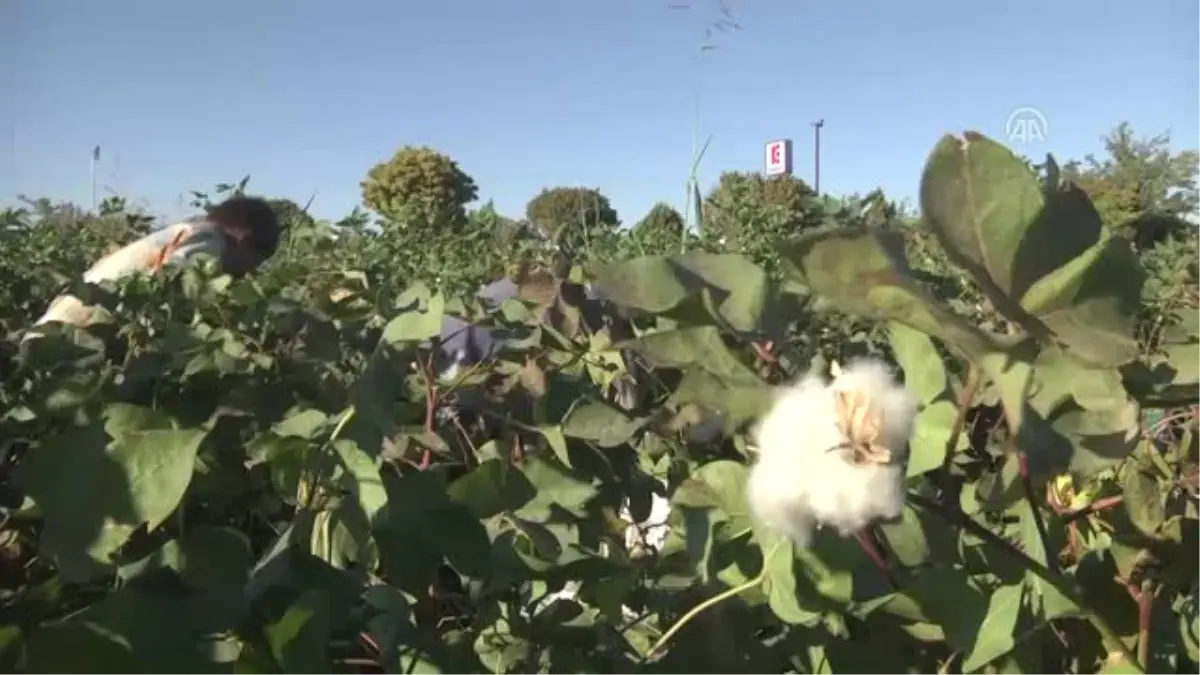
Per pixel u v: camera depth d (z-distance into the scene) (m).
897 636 1.04
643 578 1.22
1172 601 1.16
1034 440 0.76
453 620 1.28
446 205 7.88
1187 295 3.11
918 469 0.80
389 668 1.00
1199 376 0.90
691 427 1.18
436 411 1.55
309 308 2.02
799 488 0.68
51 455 0.89
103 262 3.82
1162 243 5.75
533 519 1.27
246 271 4.07
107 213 5.91
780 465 0.69
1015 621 0.94
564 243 5.04
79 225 6.73
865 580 0.93
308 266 3.38
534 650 1.15
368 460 1.06
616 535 1.41
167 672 0.82
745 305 0.88
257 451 1.18
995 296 0.65
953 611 0.94
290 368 1.76
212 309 2.15
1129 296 0.64
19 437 1.36
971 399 0.76
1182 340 1.27
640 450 1.55
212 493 1.22
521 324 1.67
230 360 1.49
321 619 0.89
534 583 1.28
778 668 1.04
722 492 1.01
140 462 0.89
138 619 0.83
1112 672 0.95
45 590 1.05
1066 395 0.76
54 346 1.66
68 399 1.36
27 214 5.68
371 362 1.06
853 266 0.63
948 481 1.20
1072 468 0.77
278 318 1.89
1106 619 1.09
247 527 1.41
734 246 3.95
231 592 0.89
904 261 0.65
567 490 1.28
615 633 1.15
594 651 1.15
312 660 0.88
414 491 1.07
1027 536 1.00
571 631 1.14
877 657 1.02
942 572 0.93
